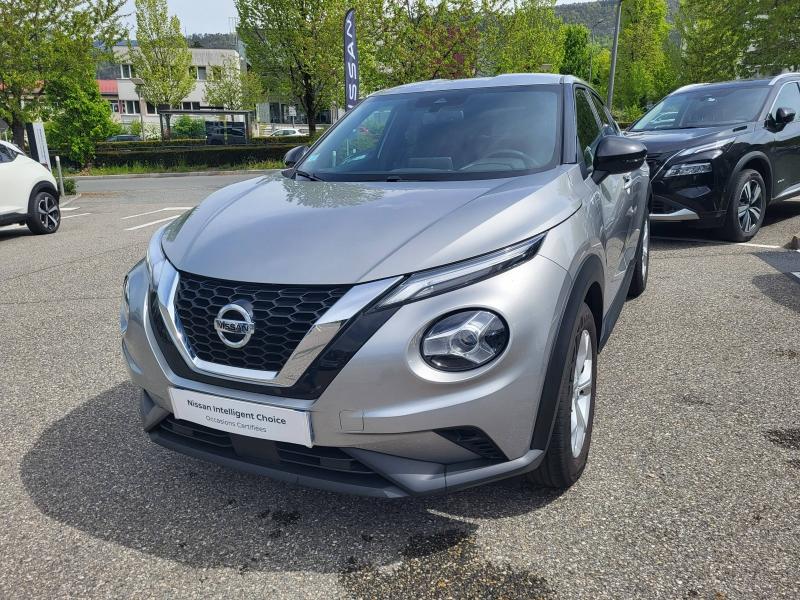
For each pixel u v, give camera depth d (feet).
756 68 86.33
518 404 6.61
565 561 6.81
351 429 6.44
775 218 26.81
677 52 111.45
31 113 64.08
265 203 8.58
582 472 8.45
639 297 16.28
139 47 133.08
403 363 6.29
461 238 6.76
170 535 7.55
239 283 6.88
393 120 10.91
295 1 90.84
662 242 22.74
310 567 6.91
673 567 6.65
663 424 9.75
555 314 6.91
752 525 7.28
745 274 17.95
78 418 10.72
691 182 20.89
